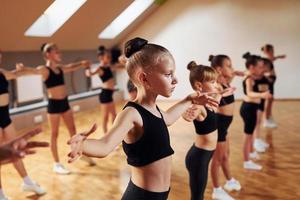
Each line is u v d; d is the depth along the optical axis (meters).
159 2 7.96
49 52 3.66
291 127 5.22
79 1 5.88
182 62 8.45
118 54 8.66
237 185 3.03
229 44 8.02
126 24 8.11
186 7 8.25
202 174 2.27
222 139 2.82
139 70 1.26
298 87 7.60
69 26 6.41
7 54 5.97
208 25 8.13
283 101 7.58
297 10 7.43
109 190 3.16
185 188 3.10
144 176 1.27
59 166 3.72
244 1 7.79
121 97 9.11
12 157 0.88
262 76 3.68
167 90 1.25
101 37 7.86
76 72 7.85
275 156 3.93
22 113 5.93
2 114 3.07
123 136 1.17
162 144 1.27
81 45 7.63
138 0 7.76
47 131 5.68
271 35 7.68
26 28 5.51
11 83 6.00
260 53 7.81
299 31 7.46
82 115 7.12
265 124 5.30
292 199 2.80
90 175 3.58
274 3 7.57
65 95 3.77
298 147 4.23
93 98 7.99
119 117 1.21
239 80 7.91
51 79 3.64
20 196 3.10
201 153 2.26
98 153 1.06
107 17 7.02
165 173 1.29
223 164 3.00
